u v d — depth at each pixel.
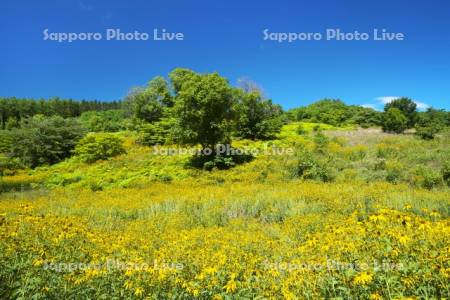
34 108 91.31
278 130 32.50
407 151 22.00
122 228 8.64
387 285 3.41
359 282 3.57
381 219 5.02
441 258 3.68
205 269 4.29
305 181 16.55
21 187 19.02
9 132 31.09
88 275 4.23
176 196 13.49
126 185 18.03
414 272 3.62
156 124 30.78
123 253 5.19
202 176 18.77
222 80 21.50
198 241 6.28
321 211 9.88
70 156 28.70
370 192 11.63
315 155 21.03
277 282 4.22
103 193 15.85
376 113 46.12
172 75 36.41
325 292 3.75
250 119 29.47
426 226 4.54
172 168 20.91
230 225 9.08
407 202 9.53
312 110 55.19
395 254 4.03
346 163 19.39
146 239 6.44
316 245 5.23
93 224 8.92
